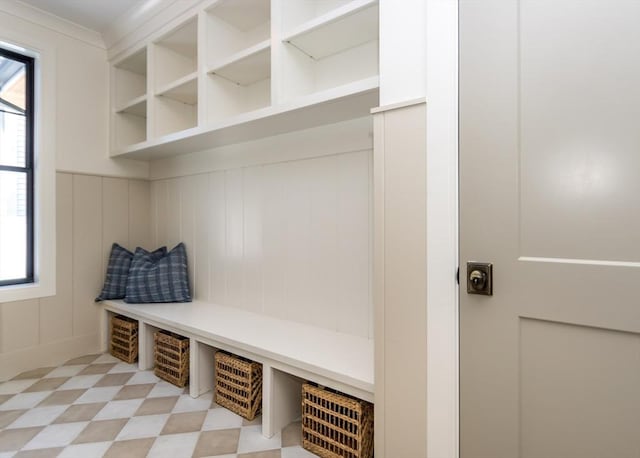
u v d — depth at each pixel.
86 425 1.68
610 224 0.87
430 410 1.11
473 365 1.05
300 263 2.04
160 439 1.58
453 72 1.06
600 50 0.88
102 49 2.67
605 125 0.88
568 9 0.92
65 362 2.45
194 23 2.14
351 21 1.56
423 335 1.12
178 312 2.28
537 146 0.96
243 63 1.95
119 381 2.16
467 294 1.05
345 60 1.81
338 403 1.42
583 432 0.91
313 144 1.95
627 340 0.86
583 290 0.90
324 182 1.93
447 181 1.07
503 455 1.01
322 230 1.94
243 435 1.62
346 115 1.73
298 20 1.79
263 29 2.15
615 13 0.87
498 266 1.01
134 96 2.81
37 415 1.76
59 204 2.45
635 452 0.86
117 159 2.77
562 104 0.93
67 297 2.49
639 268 0.84
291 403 1.75
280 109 1.68
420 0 1.12
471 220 1.04
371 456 1.42
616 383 0.87
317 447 1.49
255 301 2.27
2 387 2.07
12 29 2.19
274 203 2.16
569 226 0.92
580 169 0.91
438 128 1.08
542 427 0.96
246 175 2.31
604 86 0.88
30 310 2.32
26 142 2.36
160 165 2.88
